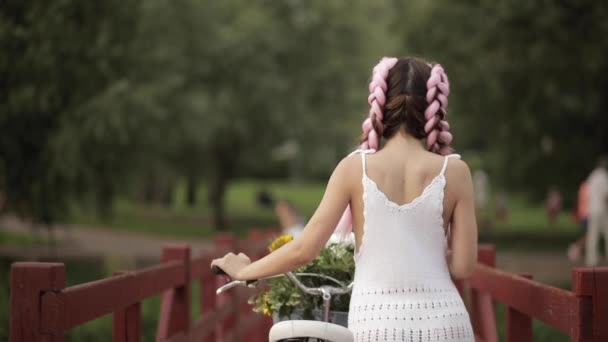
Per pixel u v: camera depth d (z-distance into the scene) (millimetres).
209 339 7234
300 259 3148
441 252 3125
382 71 3297
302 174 79938
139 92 16688
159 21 21109
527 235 29312
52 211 16625
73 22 14367
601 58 19219
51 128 15195
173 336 5438
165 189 45000
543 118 22891
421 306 3031
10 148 15133
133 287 4289
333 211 3145
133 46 16438
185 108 24062
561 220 37656
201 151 31109
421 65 3307
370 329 3043
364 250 3107
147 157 19891
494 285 4809
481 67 21391
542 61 19938
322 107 31312
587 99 21047
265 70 27469
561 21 19406
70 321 3299
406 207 3084
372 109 3248
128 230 30953
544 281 15680
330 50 30109
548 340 9211
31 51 13609
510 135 24625
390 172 3148
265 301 4078
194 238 28531
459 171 3166
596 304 3139
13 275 3160
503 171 27844
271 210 45938
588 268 3162
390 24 24734
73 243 24578
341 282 3986
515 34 20625
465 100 23219
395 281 3055
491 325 5301
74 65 14477
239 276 3268
